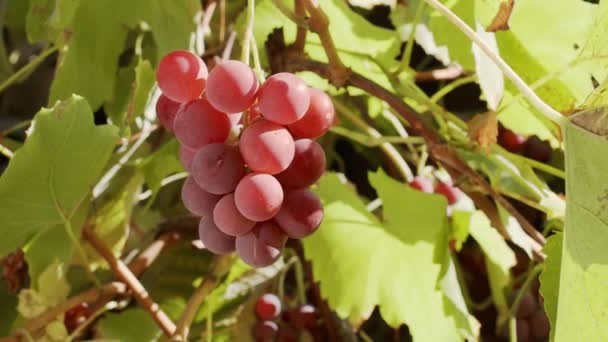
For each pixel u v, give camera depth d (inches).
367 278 28.3
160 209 34.7
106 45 30.4
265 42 30.4
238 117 23.4
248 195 22.3
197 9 31.1
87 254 30.5
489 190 29.2
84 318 30.0
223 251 24.1
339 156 36.9
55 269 28.6
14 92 39.4
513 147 33.5
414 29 30.3
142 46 32.9
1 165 32.8
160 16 30.6
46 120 26.1
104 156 27.4
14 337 28.0
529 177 30.6
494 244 30.9
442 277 29.0
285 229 23.3
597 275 23.0
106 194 30.8
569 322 23.5
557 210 29.2
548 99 29.7
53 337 28.3
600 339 23.0
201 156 22.8
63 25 28.6
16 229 27.7
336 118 32.1
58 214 28.0
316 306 34.0
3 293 30.7
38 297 28.3
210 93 22.2
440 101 37.1
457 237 30.9
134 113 29.3
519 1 29.4
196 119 22.8
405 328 34.9
